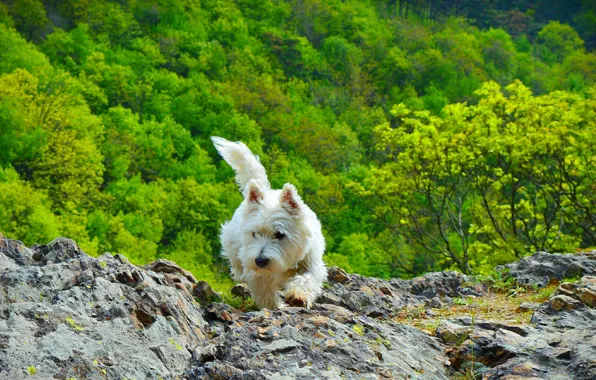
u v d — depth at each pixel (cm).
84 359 466
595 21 17375
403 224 2630
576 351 548
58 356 464
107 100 9350
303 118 10156
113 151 8050
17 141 6347
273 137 9794
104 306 542
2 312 511
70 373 454
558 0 18238
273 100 10600
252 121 9656
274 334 536
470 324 652
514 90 2308
